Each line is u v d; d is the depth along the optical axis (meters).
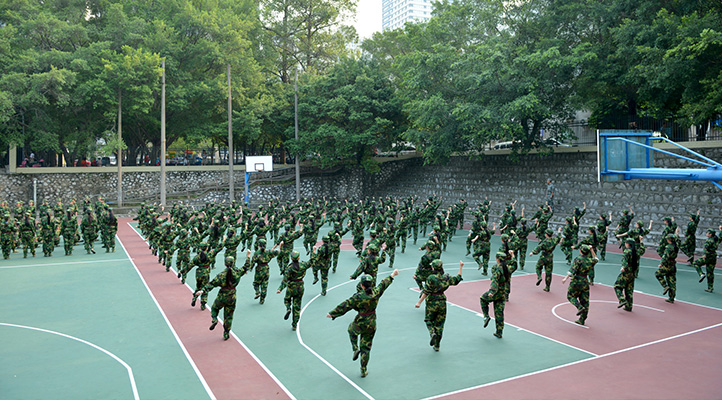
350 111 41.28
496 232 30.92
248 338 12.12
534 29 31.53
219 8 45.75
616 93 29.62
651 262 21.52
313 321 13.45
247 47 45.22
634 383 9.41
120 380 9.70
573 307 14.65
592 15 27.02
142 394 9.06
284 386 9.35
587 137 35.19
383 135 43.75
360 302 9.62
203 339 12.09
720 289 16.70
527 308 14.56
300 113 45.12
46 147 38.62
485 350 11.19
